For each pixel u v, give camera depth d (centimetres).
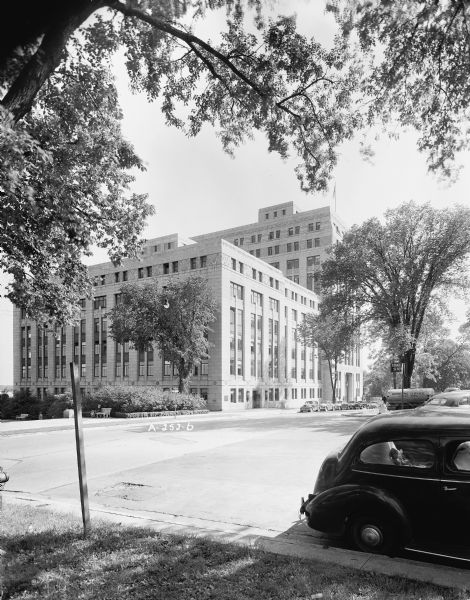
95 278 1562
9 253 1241
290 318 6619
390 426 520
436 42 743
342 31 774
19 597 397
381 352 4541
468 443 489
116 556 480
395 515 476
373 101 870
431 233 3412
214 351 4766
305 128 959
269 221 8788
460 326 5600
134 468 1083
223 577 430
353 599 380
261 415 3631
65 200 1111
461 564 465
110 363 5544
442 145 864
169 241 6450
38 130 1052
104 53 952
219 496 782
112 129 1193
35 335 6481
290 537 566
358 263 3469
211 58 916
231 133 1048
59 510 674
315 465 1072
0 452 1419
